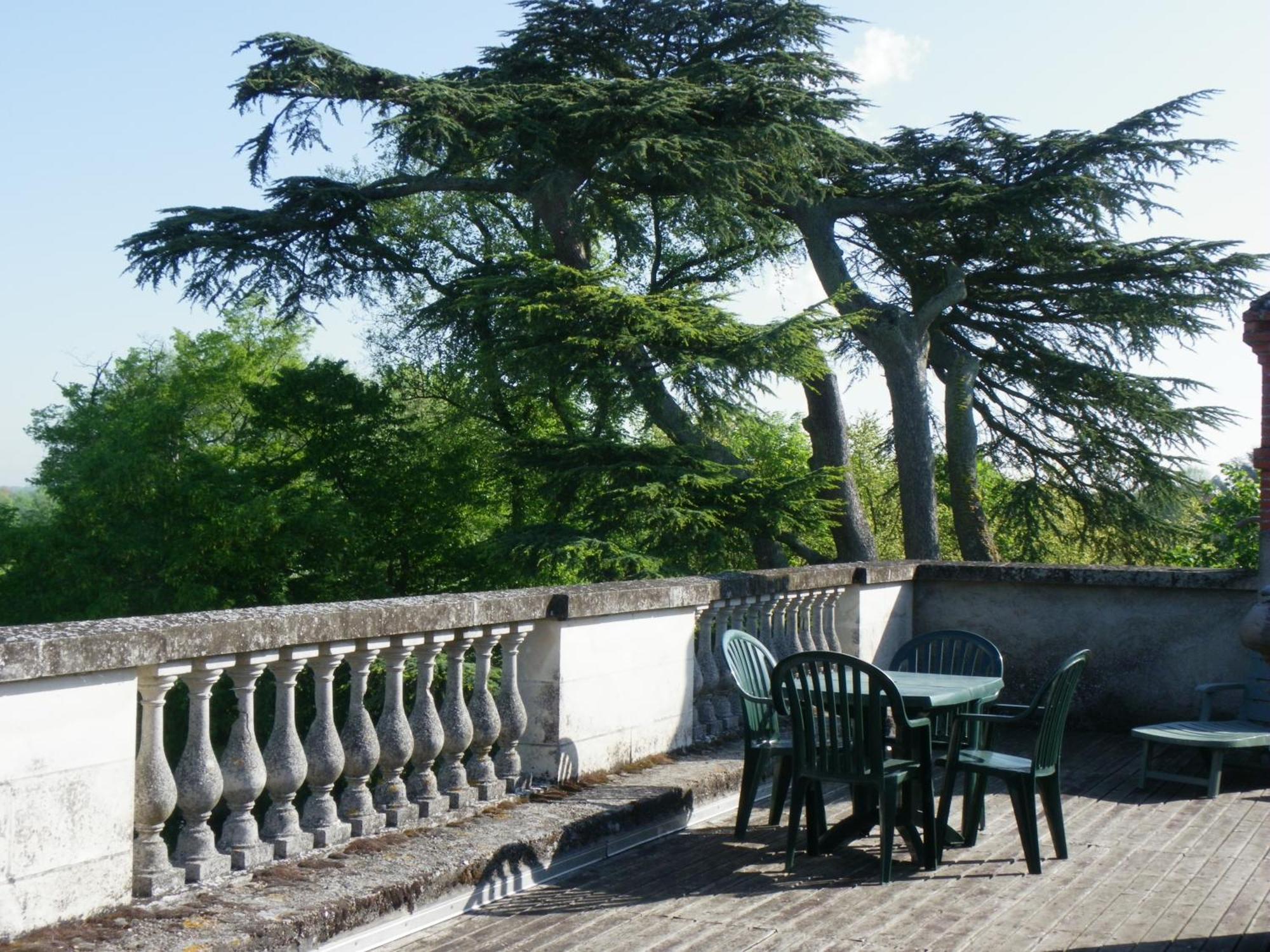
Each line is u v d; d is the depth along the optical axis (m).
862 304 20.41
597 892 4.60
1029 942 4.09
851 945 4.04
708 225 17.59
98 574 18.94
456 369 19.02
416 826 4.69
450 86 16.45
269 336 23.89
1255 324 7.37
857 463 25.47
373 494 20.22
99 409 20.30
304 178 17.25
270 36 15.85
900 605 9.02
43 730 3.29
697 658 6.75
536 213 18.41
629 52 18.69
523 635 5.32
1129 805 6.27
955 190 19.14
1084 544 22.06
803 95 16.66
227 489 18.88
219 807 11.24
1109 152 18.47
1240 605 8.14
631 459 16.45
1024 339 21.14
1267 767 7.11
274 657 4.03
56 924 3.35
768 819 5.83
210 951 3.32
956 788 6.66
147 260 16.59
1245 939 4.13
